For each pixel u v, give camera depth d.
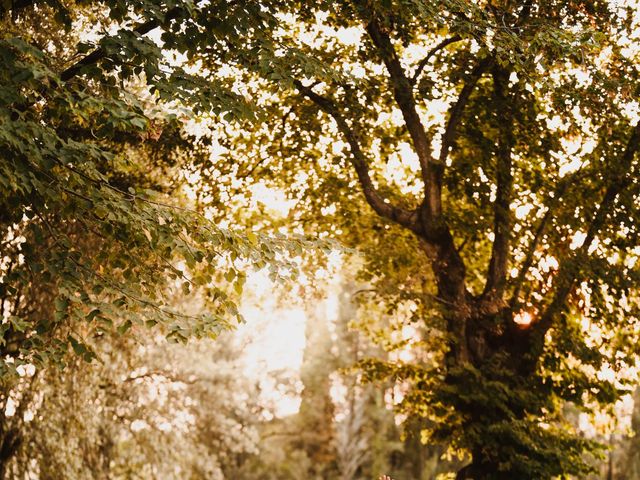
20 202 7.31
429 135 14.63
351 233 15.78
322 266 16.20
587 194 13.76
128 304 7.59
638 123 13.18
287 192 15.83
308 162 15.61
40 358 7.16
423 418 13.73
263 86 14.45
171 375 19.67
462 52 13.31
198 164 13.33
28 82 6.57
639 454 28.41
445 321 12.55
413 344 15.22
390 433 41.56
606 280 12.54
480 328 13.23
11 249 11.10
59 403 14.40
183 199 14.56
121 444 18.80
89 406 15.18
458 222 13.86
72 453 15.06
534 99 13.26
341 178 15.73
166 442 19.33
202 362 20.86
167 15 7.70
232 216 15.51
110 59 7.30
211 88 7.81
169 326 7.72
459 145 14.54
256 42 8.68
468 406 12.88
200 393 21.12
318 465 43.41
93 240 11.27
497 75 13.41
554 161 13.68
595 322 13.58
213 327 7.89
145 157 13.20
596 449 13.13
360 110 12.94
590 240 13.20
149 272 8.12
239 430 23.47
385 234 15.44
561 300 13.12
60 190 7.09
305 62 9.02
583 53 10.09
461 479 12.94
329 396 45.28
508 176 13.41
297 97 14.41
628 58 12.59
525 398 12.35
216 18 7.88
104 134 6.89
